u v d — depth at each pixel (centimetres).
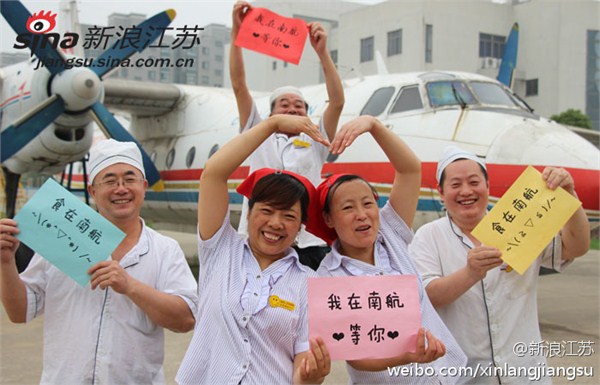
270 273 223
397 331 200
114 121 866
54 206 229
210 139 951
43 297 246
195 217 1020
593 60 2867
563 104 2820
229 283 219
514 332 252
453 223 267
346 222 224
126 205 243
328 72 322
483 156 570
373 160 630
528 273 258
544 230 235
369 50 2597
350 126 235
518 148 560
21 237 226
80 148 884
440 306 250
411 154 246
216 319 216
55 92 811
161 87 1072
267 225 220
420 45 2406
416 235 276
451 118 618
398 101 669
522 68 2928
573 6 2823
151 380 241
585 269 1198
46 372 239
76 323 237
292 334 216
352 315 200
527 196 240
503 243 235
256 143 232
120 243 239
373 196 230
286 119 234
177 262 251
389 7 2511
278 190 220
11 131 812
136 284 226
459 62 2577
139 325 239
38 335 584
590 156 541
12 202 984
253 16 310
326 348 196
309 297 202
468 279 238
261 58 2812
